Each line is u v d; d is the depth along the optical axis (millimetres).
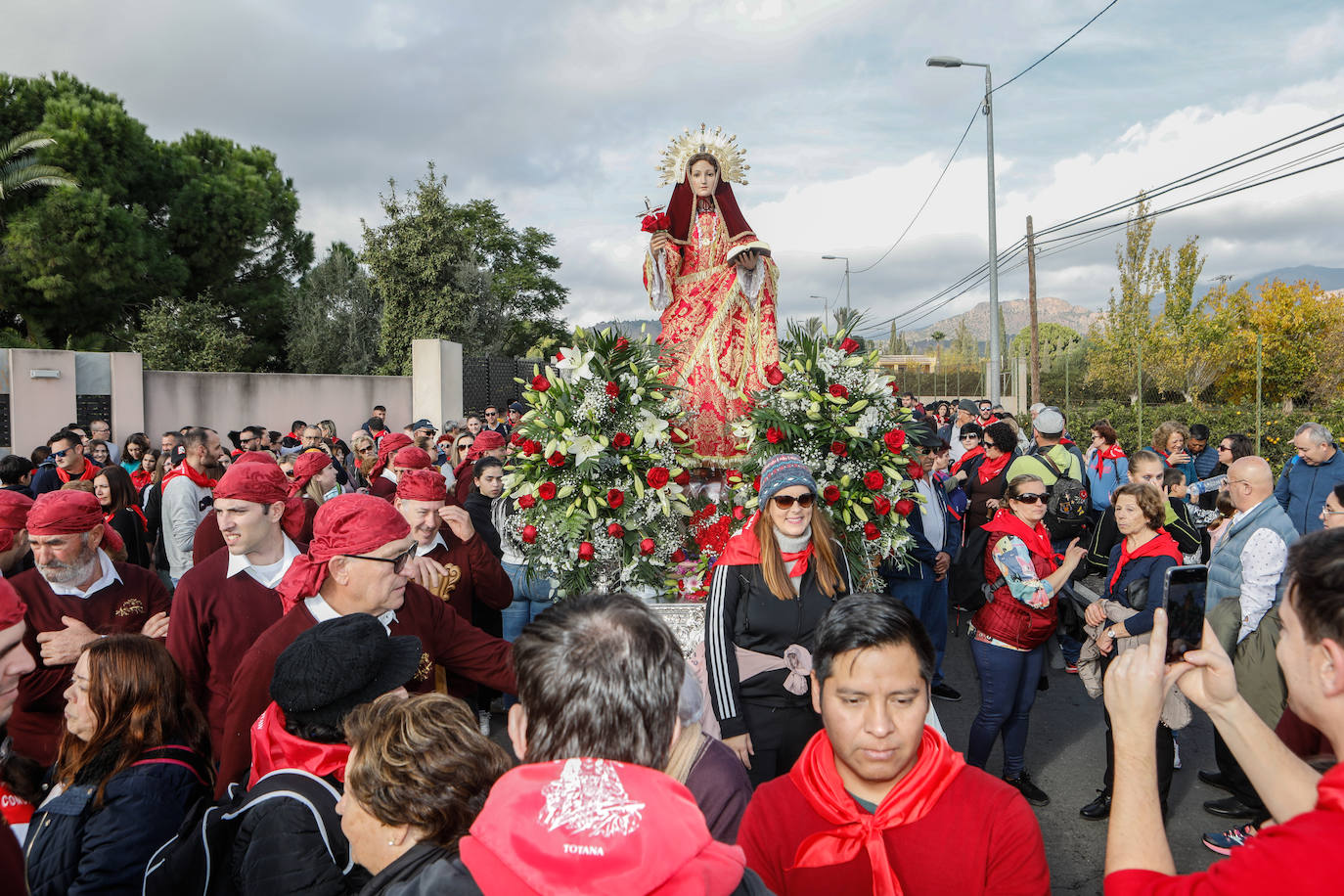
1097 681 4465
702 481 5418
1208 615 3854
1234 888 1203
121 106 24219
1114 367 26078
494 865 1205
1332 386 22531
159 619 3674
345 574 2717
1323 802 1220
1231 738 1561
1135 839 1413
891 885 1755
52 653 3314
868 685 1783
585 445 4699
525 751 1461
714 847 1269
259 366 26375
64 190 20141
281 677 2115
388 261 23375
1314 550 1361
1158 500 4250
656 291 5461
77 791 2264
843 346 5152
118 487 6375
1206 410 17578
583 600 1516
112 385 15461
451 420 18219
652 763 1393
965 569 4516
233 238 25328
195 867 2111
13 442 14336
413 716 1852
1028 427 21203
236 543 3305
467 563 4371
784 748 3250
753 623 3260
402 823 1771
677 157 5590
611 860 1154
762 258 5465
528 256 42500
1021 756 4656
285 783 2027
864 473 4805
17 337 20109
